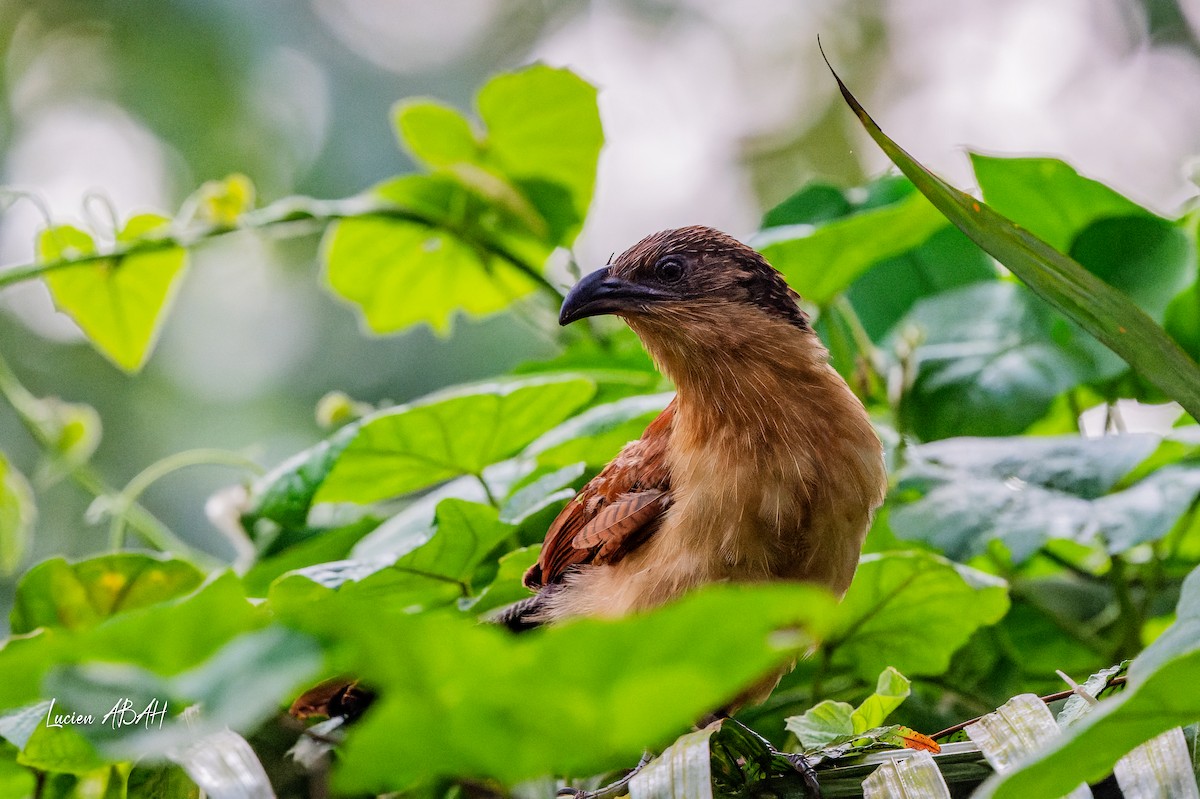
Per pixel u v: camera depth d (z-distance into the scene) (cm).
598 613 341
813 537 340
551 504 344
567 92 353
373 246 355
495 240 353
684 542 340
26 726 331
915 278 353
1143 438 342
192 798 333
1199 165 348
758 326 342
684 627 229
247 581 345
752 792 334
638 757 338
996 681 346
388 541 344
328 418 352
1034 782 324
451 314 359
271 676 245
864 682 345
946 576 341
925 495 342
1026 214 347
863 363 349
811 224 353
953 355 347
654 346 344
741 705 340
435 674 238
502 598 344
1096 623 347
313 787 331
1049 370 346
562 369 350
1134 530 340
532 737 249
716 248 344
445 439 343
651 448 343
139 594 342
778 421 340
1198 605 328
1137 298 345
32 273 348
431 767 253
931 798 330
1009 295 348
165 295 353
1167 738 329
